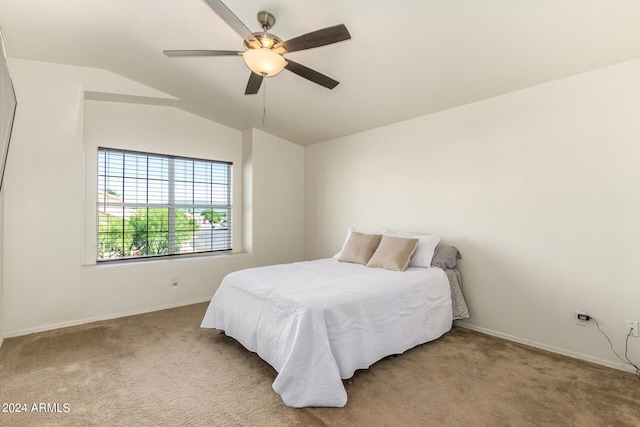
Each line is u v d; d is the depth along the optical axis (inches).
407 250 115.9
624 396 73.6
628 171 85.6
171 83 132.6
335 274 106.9
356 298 83.1
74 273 119.9
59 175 117.0
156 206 152.0
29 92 113.0
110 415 66.4
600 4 69.4
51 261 115.5
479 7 74.9
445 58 94.7
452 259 117.5
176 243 158.1
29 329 111.2
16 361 89.9
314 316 73.8
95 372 84.1
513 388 77.2
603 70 89.5
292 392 70.3
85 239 132.6
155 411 67.9
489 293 113.0
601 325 90.0
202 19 93.3
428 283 104.5
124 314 131.0
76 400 71.5
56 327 116.2
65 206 118.1
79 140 121.2
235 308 99.3
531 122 103.0
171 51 78.7
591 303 91.7
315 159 186.1
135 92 133.8
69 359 91.5
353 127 154.8
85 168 132.9
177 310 138.9
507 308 108.5
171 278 143.9
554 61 89.5
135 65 121.3
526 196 104.1
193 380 80.7
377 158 152.0
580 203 93.5
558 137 97.4
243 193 177.6
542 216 100.7
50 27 97.1
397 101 123.8
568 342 95.7
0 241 102.0
